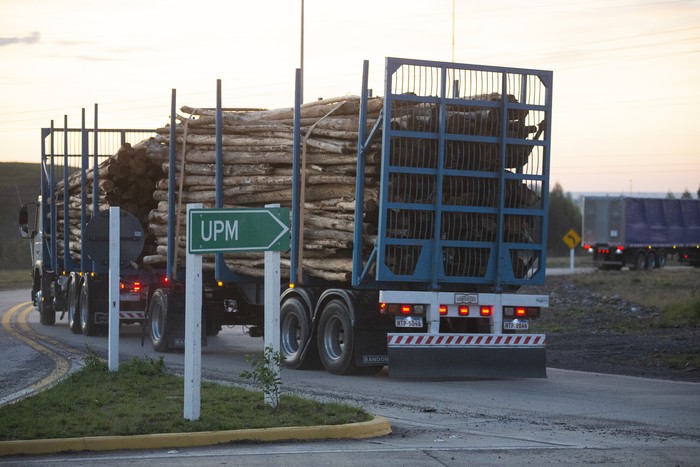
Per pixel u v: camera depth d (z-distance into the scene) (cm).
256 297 2680
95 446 1267
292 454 1249
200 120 2655
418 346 2109
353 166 2192
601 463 1201
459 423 1542
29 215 4062
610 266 8344
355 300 2170
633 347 2814
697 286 5334
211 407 1515
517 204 2205
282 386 2012
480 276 2186
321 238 2261
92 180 3225
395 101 2070
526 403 1777
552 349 2875
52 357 2523
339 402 1711
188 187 2761
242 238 1476
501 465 1186
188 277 1419
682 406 1741
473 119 2122
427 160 2109
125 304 3144
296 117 2303
